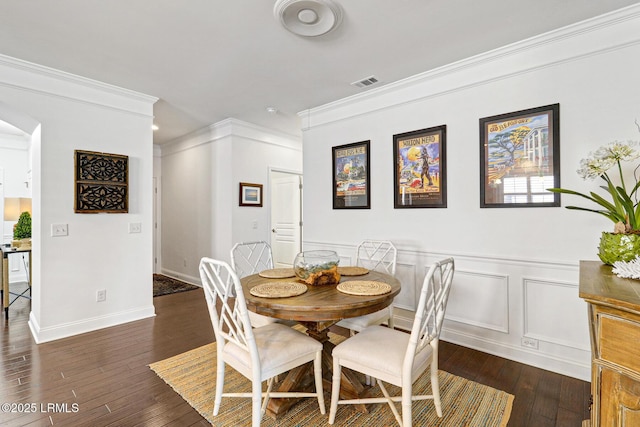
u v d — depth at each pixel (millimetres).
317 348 1795
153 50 2492
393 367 1542
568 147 2244
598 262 1677
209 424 1735
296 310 1612
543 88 2338
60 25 2150
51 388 2068
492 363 2436
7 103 2607
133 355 2549
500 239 2547
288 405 1833
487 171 2600
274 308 1642
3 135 4973
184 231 5340
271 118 4312
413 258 3055
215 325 1780
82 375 2232
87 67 2785
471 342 2705
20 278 5137
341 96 3479
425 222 2971
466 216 2725
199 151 4980
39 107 2770
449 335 2838
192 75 2949
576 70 2207
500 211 2545
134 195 3377
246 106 3816
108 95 3178
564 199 2264
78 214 2996
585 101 2178
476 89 2658
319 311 1616
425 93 2939
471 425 1723
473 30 2225
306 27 2150
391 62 2695
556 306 2303
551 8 1984
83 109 3023
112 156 3170
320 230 3846
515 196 2465
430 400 1955
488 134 2590
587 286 1161
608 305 1017
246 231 4594
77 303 2984
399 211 3152
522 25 2172
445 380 2186
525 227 2430
